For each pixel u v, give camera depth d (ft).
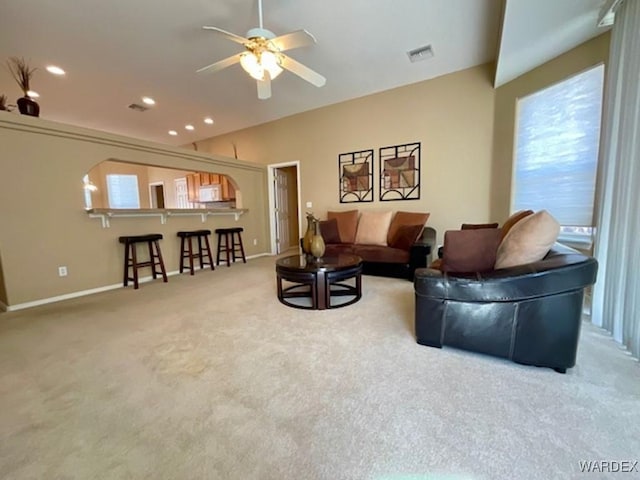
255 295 10.77
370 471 3.39
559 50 9.05
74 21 9.48
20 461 3.66
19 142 9.95
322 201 18.10
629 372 5.23
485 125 12.94
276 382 5.22
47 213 10.64
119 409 4.60
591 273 4.93
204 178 26.55
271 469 3.46
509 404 4.45
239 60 8.24
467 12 9.34
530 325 5.34
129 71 12.80
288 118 18.97
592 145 8.33
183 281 13.29
